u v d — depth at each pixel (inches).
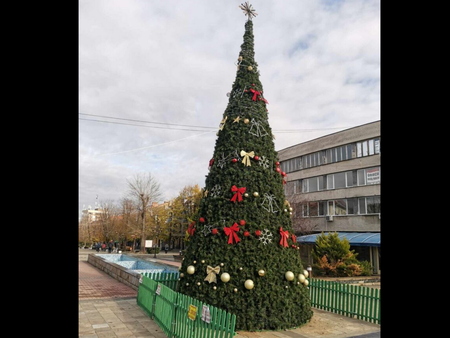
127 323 305.0
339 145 1219.2
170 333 259.0
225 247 283.1
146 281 354.9
